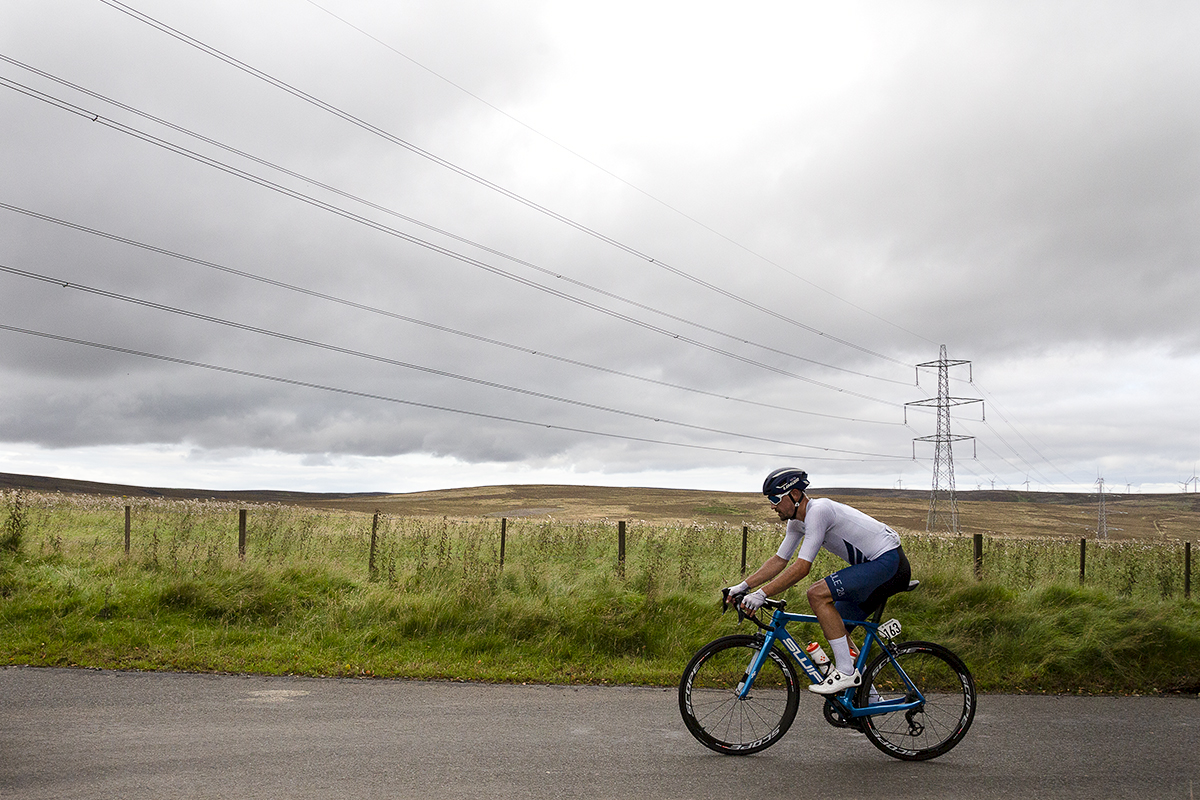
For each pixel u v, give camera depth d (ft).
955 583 33.04
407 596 32.14
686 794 14.48
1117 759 17.49
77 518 68.59
